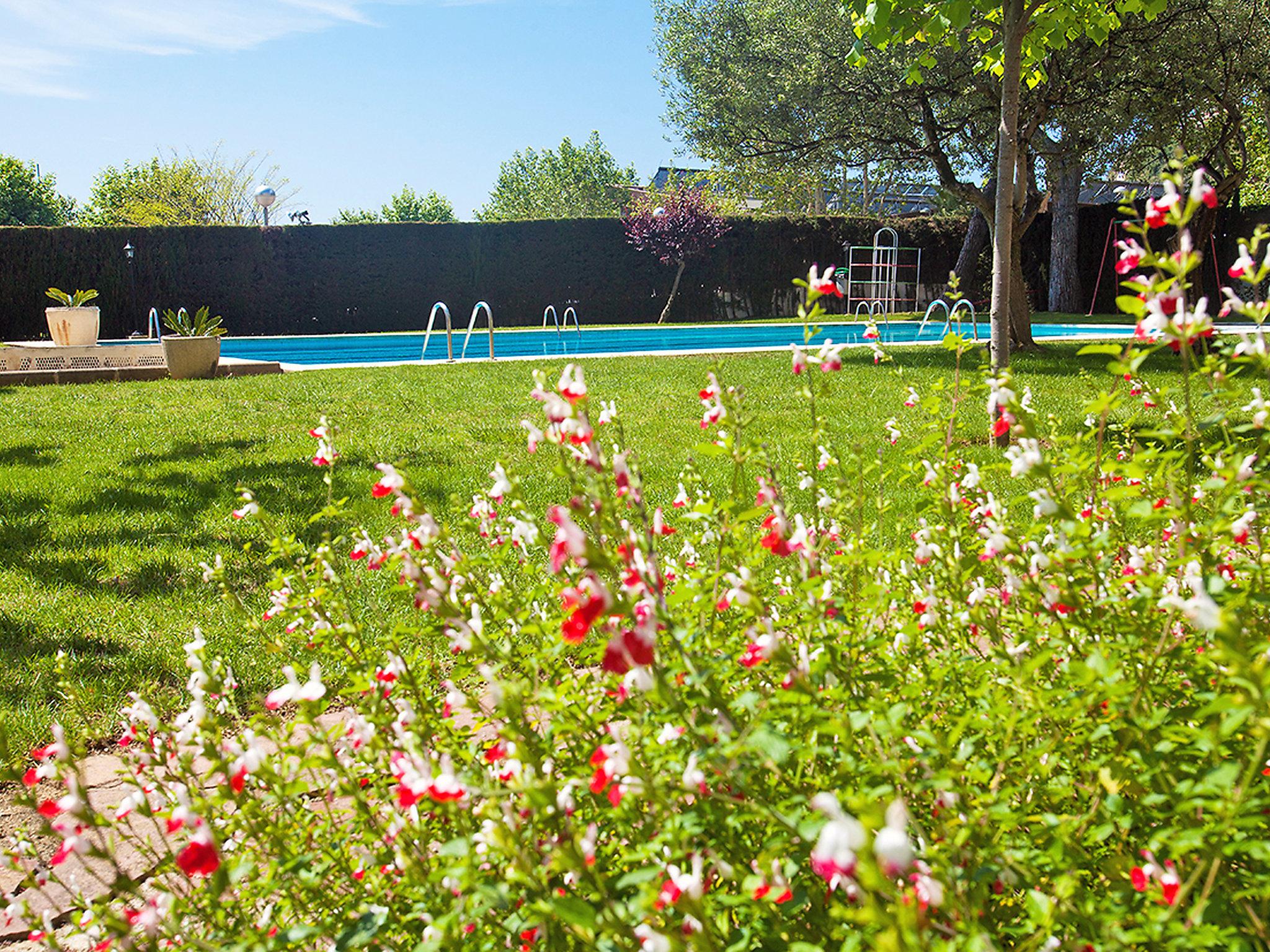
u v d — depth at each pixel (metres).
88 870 1.85
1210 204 1.79
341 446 7.96
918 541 2.34
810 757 1.44
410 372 13.46
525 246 28.88
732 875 1.41
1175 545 2.20
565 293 29.28
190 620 4.23
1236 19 14.14
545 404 1.78
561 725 1.69
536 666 2.00
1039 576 1.87
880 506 2.58
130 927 1.68
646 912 1.32
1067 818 1.49
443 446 7.93
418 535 2.09
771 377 11.63
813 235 29.56
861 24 8.02
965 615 2.21
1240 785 1.34
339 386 12.05
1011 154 7.27
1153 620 1.76
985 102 14.61
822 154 15.99
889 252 29.69
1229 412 1.99
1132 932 1.29
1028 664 1.54
